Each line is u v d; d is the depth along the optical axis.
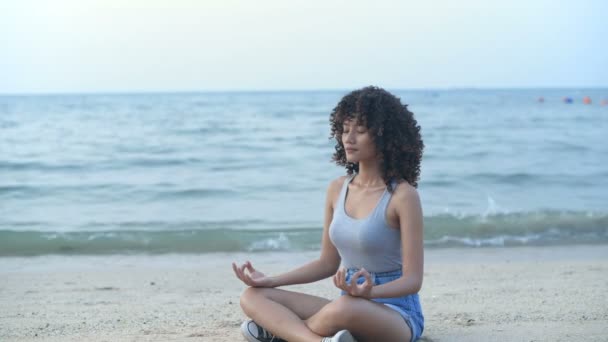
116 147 24.36
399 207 3.67
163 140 27.03
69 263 7.83
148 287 6.36
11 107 68.88
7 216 11.77
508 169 18.19
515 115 47.91
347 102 3.79
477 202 13.14
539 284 6.27
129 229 10.20
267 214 11.84
